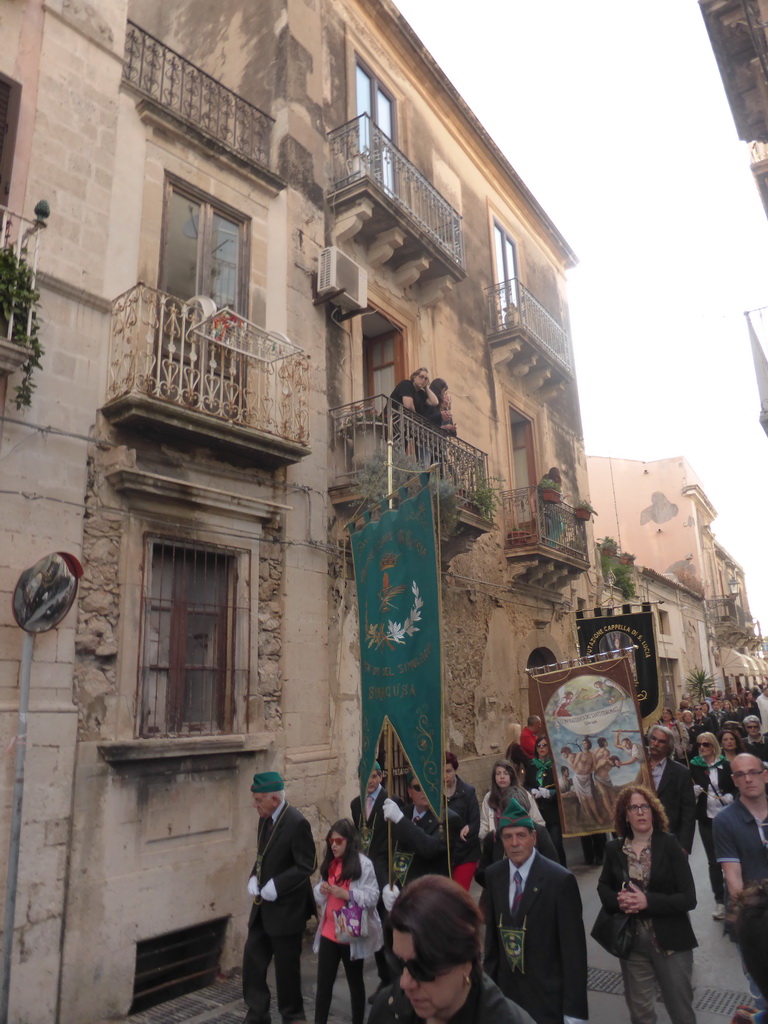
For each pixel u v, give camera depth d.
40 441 6.28
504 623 12.92
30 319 6.14
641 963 4.07
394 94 12.51
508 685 12.64
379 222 10.57
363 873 5.06
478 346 13.83
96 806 6.04
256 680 7.69
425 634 4.75
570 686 7.74
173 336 7.39
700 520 33.69
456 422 12.59
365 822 5.81
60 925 5.64
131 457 6.71
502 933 3.60
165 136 8.06
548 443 15.91
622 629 11.96
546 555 13.23
